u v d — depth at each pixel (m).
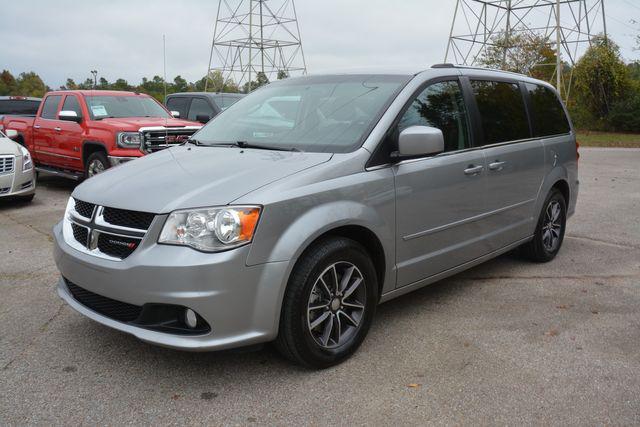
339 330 3.57
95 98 10.48
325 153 3.71
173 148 4.45
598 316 4.40
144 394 3.21
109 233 3.28
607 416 3.02
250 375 3.43
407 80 4.19
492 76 5.07
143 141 9.23
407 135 3.65
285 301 3.26
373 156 3.71
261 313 3.15
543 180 5.50
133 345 3.81
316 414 3.02
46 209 8.76
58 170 10.99
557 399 3.18
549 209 5.78
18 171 8.73
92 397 3.17
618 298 4.82
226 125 4.61
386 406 3.10
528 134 5.35
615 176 13.18
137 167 3.89
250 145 4.06
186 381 3.35
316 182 3.39
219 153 3.98
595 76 35.91
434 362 3.61
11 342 3.85
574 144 6.16
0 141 8.95
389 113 3.88
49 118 11.15
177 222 3.09
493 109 4.90
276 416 3.00
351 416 3.00
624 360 3.65
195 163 3.76
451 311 4.48
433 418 2.99
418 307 4.57
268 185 3.25
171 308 3.11
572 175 6.11
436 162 4.13
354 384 3.33
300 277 3.26
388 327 4.16
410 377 3.42
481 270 5.60
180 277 3.00
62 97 11.00
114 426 2.90
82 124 10.06
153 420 2.96
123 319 3.31
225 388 3.28
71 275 3.47
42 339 3.90
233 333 3.11
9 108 15.14
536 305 4.63
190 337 3.07
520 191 5.15
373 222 3.63
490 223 4.79
